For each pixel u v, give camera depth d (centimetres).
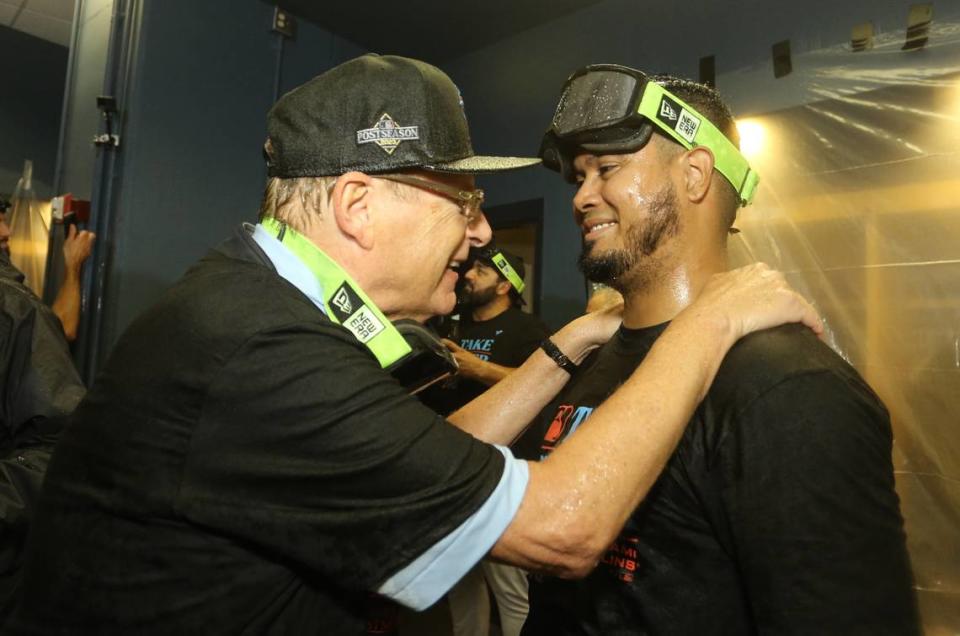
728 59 244
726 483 64
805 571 58
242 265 70
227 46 281
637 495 62
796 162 219
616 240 84
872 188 202
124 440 61
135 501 59
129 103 249
